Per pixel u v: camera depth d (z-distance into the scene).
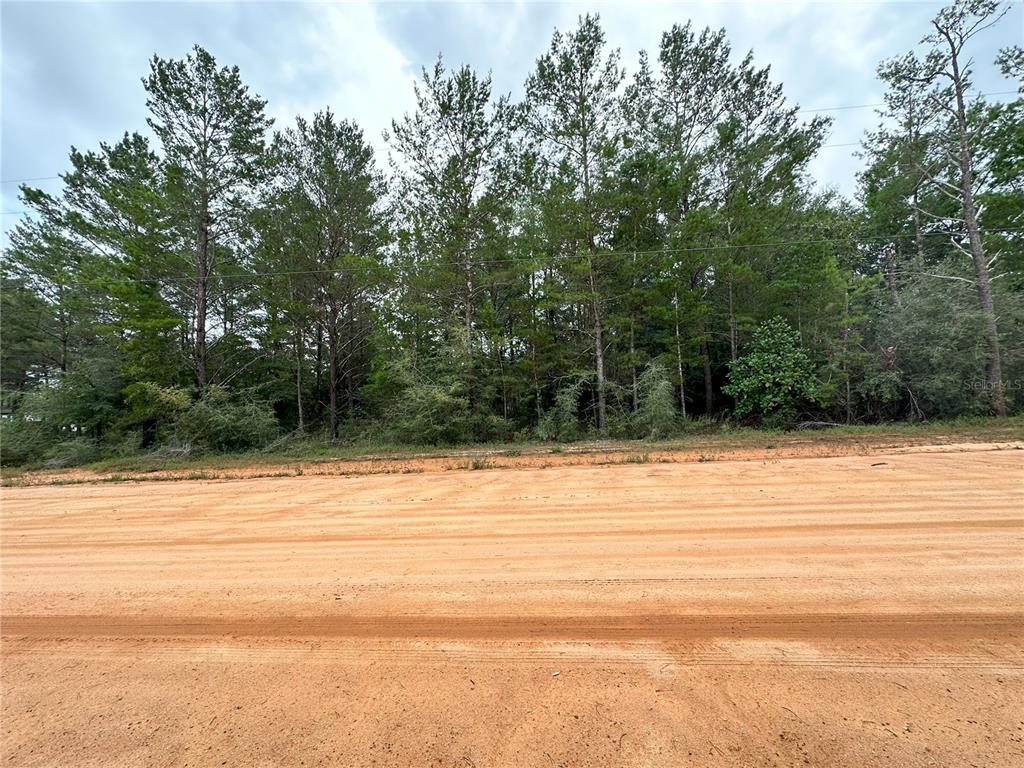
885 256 21.09
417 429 15.59
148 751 1.89
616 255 16.25
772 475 7.41
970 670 2.19
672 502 5.85
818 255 17.34
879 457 8.71
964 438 10.77
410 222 17.80
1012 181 16.39
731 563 3.65
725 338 18.36
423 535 4.90
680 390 18.36
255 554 4.51
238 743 1.91
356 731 1.94
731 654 2.40
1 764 1.84
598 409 17.30
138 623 3.09
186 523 6.00
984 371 14.75
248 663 2.53
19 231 19.34
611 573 3.56
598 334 16.81
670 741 1.80
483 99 16.72
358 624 2.92
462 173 17.20
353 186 18.42
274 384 20.34
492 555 4.13
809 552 3.82
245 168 17.41
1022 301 14.82
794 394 15.84
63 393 16.59
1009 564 3.41
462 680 2.28
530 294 18.19
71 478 11.13
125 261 16.81
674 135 18.02
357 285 17.77
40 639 2.92
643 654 2.44
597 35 16.03
